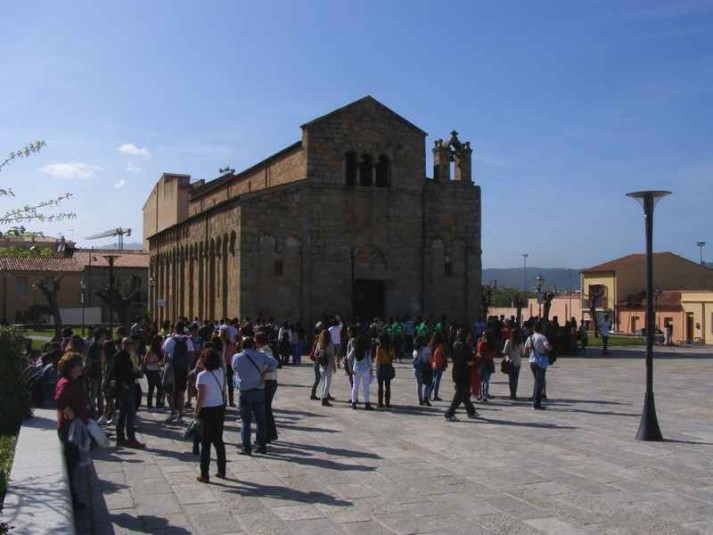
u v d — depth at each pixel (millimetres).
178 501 12344
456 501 12164
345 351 37812
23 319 87062
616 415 21484
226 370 23281
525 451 16188
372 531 10625
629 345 63594
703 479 13578
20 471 11086
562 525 10828
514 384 25141
